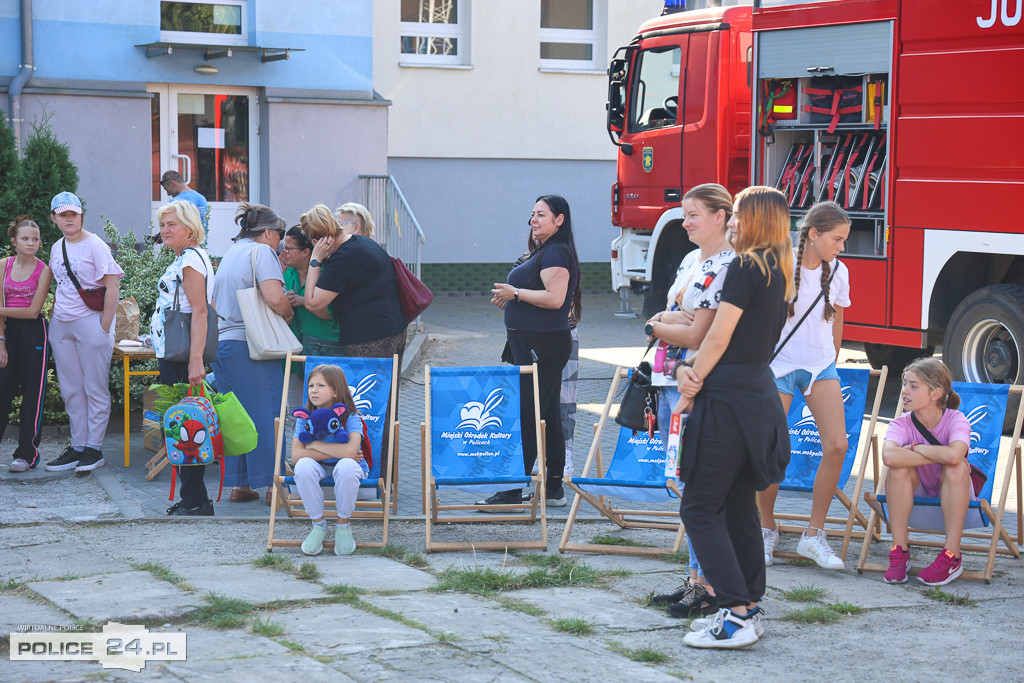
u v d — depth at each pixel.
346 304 7.63
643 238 13.96
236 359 7.59
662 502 7.72
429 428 6.86
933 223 10.03
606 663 4.76
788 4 11.09
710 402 4.83
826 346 6.27
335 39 16.02
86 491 7.90
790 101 11.33
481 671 4.62
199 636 5.02
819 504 6.44
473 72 20.50
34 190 11.05
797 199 11.34
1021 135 9.33
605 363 13.74
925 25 9.95
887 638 5.18
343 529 6.50
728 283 4.77
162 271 10.59
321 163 16.16
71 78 14.50
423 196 20.56
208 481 8.34
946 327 10.28
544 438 7.29
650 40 13.48
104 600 5.44
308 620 5.27
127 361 8.56
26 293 8.28
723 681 4.60
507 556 6.52
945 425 6.18
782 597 5.82
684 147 13.12
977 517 6.35
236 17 15.60
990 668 4.80
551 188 21.25
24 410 8.37
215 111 15.78
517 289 7.36
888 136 10.33
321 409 6.59
